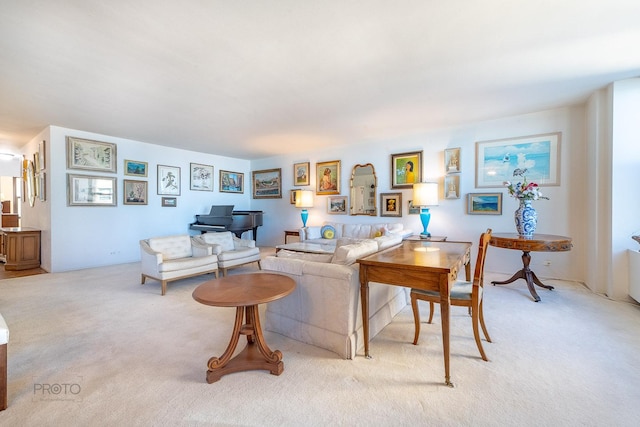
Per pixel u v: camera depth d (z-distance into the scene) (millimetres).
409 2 1811
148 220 5816
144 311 2947
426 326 2566
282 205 7066
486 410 1506
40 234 5055
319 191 6324
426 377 1805
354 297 2094
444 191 4797
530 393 1635
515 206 4258
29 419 1454
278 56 2461
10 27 2014
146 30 2076
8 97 3338
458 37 2205
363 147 5699
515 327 2492
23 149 6207
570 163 3896
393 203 5324
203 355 2080
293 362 1984
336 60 2537
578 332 2385
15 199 8008
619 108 3074
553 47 2363
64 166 4727
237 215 6230
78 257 4883
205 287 1934
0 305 3123
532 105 3795
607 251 3285
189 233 6512
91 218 5035
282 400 1600
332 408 1534
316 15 1927
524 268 3467
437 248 2635
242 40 2215
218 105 3658
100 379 1789
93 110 3820
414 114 4090
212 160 6965
